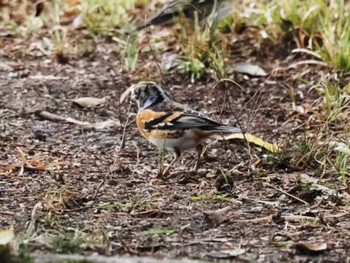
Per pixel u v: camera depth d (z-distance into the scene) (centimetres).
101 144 1291
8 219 985
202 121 1124
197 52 1609
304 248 903
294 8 1681
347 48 1551
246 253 898
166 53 1661
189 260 852
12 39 1809
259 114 1411
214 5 1622
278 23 1677
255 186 1118
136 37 1703
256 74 1561
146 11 1873
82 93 1527
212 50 1634
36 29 1852
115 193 1085
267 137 1313
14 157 1222
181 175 1157
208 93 1510
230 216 1008
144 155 1245
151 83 1173
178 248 909
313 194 1072
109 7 1884
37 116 1410
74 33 1812
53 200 1045
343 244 928
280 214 998
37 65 1677
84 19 1841
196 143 1134
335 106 1341
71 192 1067
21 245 871
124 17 1852
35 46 1761
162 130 1130
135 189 1102
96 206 1037
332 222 995
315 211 1031
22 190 1088
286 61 1616
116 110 1449
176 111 1141
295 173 1173
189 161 1218
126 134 1332
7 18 1920
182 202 1057
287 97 1473
